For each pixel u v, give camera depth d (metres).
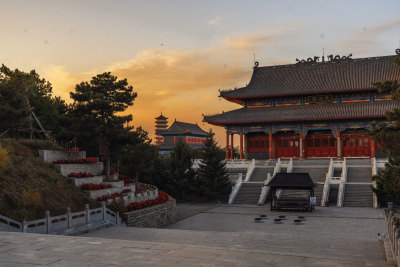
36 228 22.72
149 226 33.84
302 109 72.69
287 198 43.03
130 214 31.66
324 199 46.25
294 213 40.69
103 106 40.69
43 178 31.53
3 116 40.78
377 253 19.89
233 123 73.38
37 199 26.67
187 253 14.38
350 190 48.62
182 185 55.41
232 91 77.38
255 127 73.12
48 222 23.58
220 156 55.62
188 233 25.55
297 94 72.69
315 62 81.44
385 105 67.56
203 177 54.94
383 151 29.72
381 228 31.39
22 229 21.80
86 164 38.25
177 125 153.00
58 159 37.50
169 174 56.69
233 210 44.47
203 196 56.06
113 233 25.70
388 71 72.88
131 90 43.25
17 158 31.89
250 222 35.75
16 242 16.27
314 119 67.06
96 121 42.09
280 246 21.44
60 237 17.47
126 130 42.41
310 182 42.47
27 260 13.22
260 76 83.75
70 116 42.91
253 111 75.56
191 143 157.38
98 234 25.28
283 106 75.38
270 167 61.72
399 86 29.34
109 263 12.86
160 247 15.38
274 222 35.03
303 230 30.94
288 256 14.17
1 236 17.67
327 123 69.31
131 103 43.38
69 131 41.78
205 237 24.11
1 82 52.06
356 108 68.50
